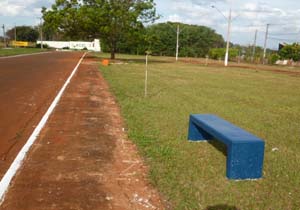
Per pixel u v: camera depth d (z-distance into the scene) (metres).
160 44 92.19
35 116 8.32
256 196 4.39
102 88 14.38
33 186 4.39
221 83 20.83
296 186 4.80
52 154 5.58
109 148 6.00
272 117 10.43
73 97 11.52
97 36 41.94
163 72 27.33
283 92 18.12
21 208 3.84
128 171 4.98
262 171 5.19
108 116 8.65
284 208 4.12
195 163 5.44
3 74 18.30
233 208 4.04
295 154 6.44
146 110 9.77
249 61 70.75
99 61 37.66
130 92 13.57
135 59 51.28
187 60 61.88
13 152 5.61
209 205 4.07
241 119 9.78
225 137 4.95
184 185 4.58
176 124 8.16
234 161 4.80
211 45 99.00
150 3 41.31
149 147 6.12
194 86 17.91
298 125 9.32
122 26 40.06
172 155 5.77
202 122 5.92
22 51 59.06
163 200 4.15
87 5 39.66
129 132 7.06
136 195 4.25
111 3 39.12
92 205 3.97
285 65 63.59
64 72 21.56
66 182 4.54
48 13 40.25
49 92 12.41
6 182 4.46
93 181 4.60
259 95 16.08
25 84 14.41
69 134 6.80
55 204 3.96
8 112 8.67
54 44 115.06
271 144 7.12
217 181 4.77
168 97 12.98
